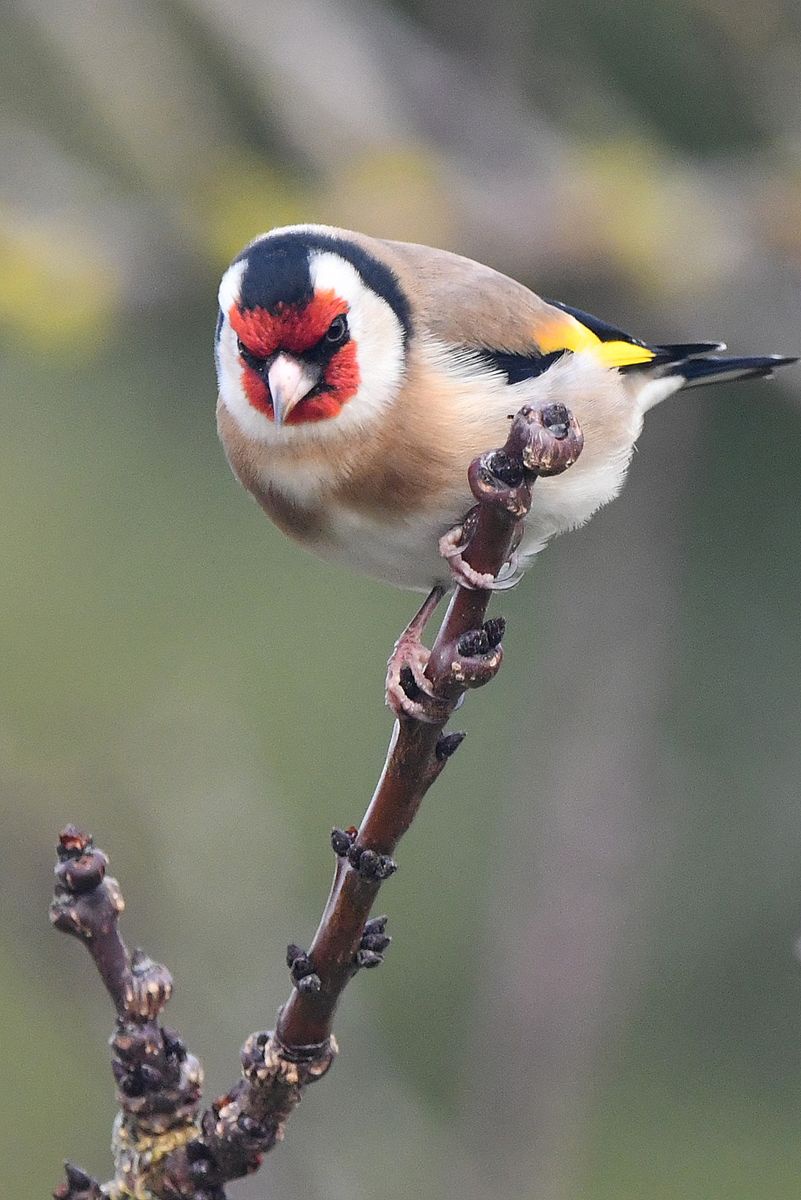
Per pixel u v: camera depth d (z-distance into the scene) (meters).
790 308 11.41
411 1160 10.35
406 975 13.21
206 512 13.52
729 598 13.05
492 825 13.62
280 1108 4.71
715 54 11.52
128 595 13.32
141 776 11.34
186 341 12.95
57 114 12.38
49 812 11.16
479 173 11.66
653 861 12.90
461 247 11.14
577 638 12.56
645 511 12.73
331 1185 9.98
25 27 12.00
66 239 11.34
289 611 13.39
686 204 11.56
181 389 13.16
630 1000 12.30
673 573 12.76
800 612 13.01
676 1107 13.12
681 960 13.13
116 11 11.82
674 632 12.76
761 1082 13.13
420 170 11.36
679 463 12.77
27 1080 12.68
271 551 13.55
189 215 11.43
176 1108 4.75
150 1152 4.74
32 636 13.04
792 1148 12.71
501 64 12.18
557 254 11.26
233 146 12.05
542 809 12.04
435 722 4.54
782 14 11.17
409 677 6.39
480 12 12.32
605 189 11.41
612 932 11.72
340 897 4.58
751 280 11.42
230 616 13.36
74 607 13.23
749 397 12.73
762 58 11.38
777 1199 12.36
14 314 11.12
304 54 11.83
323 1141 10.21
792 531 12.94
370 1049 10.92
